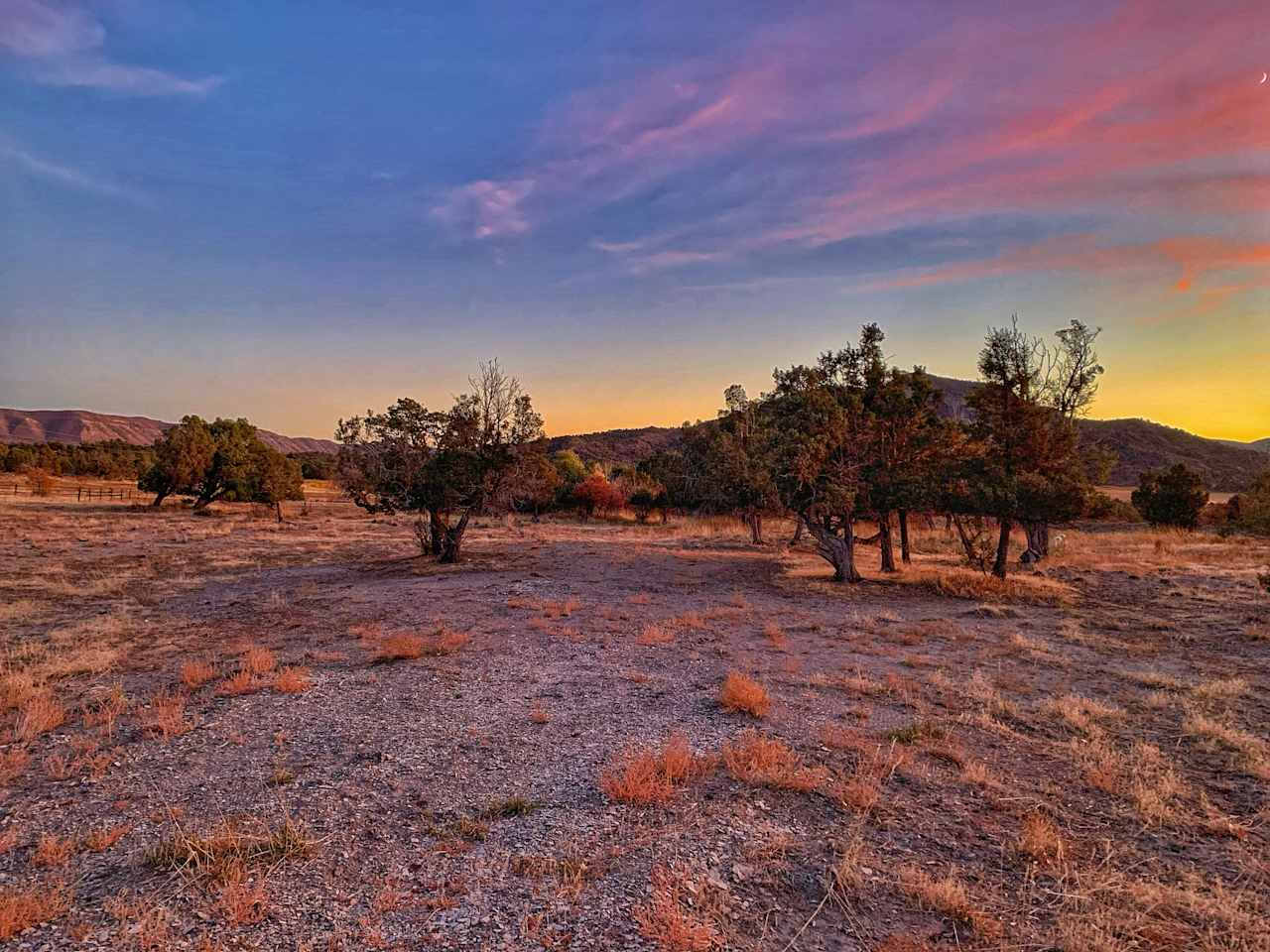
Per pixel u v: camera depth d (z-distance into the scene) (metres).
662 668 10.02
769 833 4.98
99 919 3.82
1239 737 7.07
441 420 23.45
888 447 20.59
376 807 5.36
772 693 8.75
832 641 12.15
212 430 54.75
